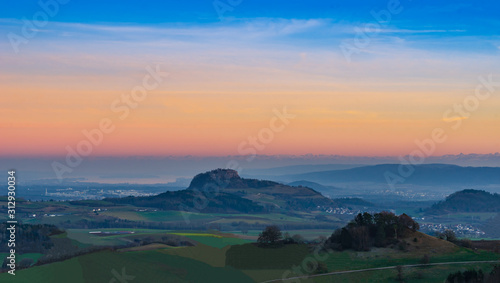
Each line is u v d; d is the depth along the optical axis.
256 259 85.19
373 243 85.75
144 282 73.88
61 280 76.75
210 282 74.38
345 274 73.81
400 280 70.00
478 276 68.00
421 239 86.50
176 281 74.44
